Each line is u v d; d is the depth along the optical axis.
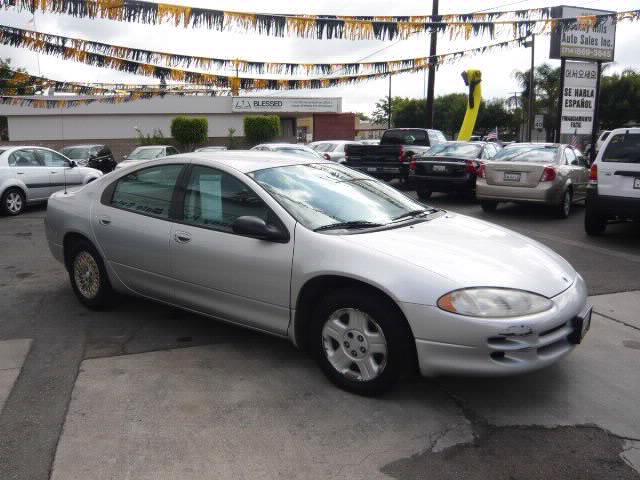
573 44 17.03
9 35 6.42
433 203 13.57
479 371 3.34
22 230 10.05
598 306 5.58
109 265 5.11
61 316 5.28
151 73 6.85
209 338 4.73
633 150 8.11
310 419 3.46
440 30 6.53
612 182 8.26
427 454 3.12
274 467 3.00
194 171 4.61
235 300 4.24
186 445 3.19
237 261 4.13
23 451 3.12
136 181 4.99
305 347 4.07
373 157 16.00
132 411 3.55
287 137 45.75
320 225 3.97
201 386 3.88
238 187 4.30
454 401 3.68
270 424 3.41
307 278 3.77
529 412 3.56
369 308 3.56
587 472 2.97
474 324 3.29
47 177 12.66
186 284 4.53
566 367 4.18
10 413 3.51
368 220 4.20
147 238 4.70
